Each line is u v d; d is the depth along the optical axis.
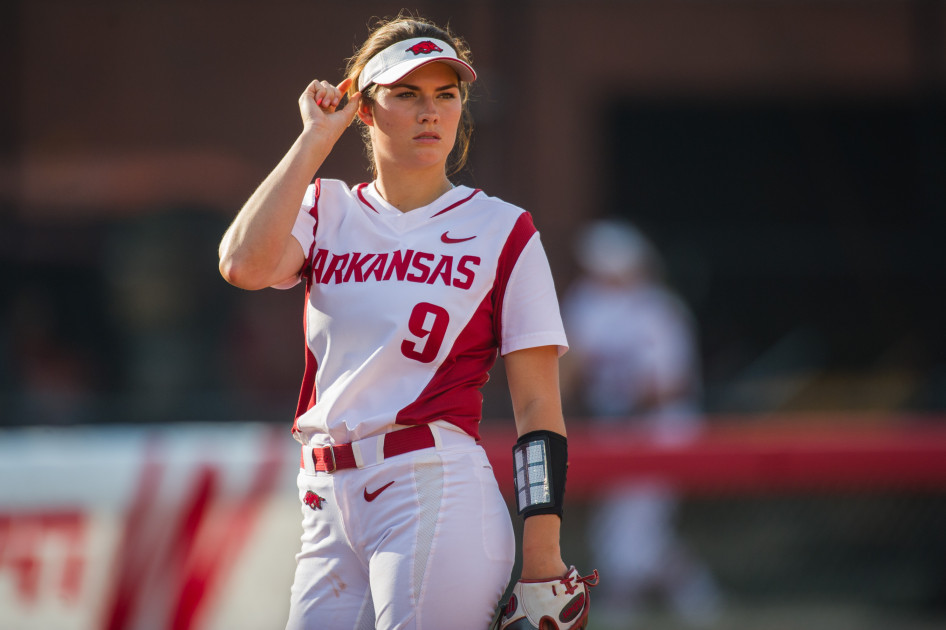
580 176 38.22
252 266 9.05
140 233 36.78
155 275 35.78
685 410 25.66
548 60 38.38
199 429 25.22
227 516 15.12
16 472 14.81
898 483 18.39
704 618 19.20
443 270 9.19
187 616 14.90
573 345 25.73
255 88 37.84
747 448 18.03
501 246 9.34
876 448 18.06
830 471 17.97
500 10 36.28
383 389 9.15
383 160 9.58
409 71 9.11
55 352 33.66
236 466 15.19
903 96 40.38
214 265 35.72
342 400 9.13
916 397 28.28
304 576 9.52
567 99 38.47
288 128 37.91
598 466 17.81
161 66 37.62
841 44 40.00
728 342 37.31
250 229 9.02
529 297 9.32
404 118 9.34
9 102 36.84
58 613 14.73
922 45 39.28
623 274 25.64
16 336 33.53
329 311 9.32
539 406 9.33
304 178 9.15
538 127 37.72
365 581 9.30
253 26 37.84
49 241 35.81
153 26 37.62
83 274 35.75
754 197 41.22
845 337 36.84
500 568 9.17
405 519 8.94
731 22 39.88
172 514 15.02
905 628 18.94
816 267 38.16
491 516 9.20
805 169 41.25
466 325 9.20
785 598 19.19
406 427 9.06
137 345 34.31
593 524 18.94
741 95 40.47
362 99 9.69
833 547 18.86
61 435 22.61
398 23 9.73
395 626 8.81
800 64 40.03
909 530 18.72
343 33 37.88
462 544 8.93
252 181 37.88
